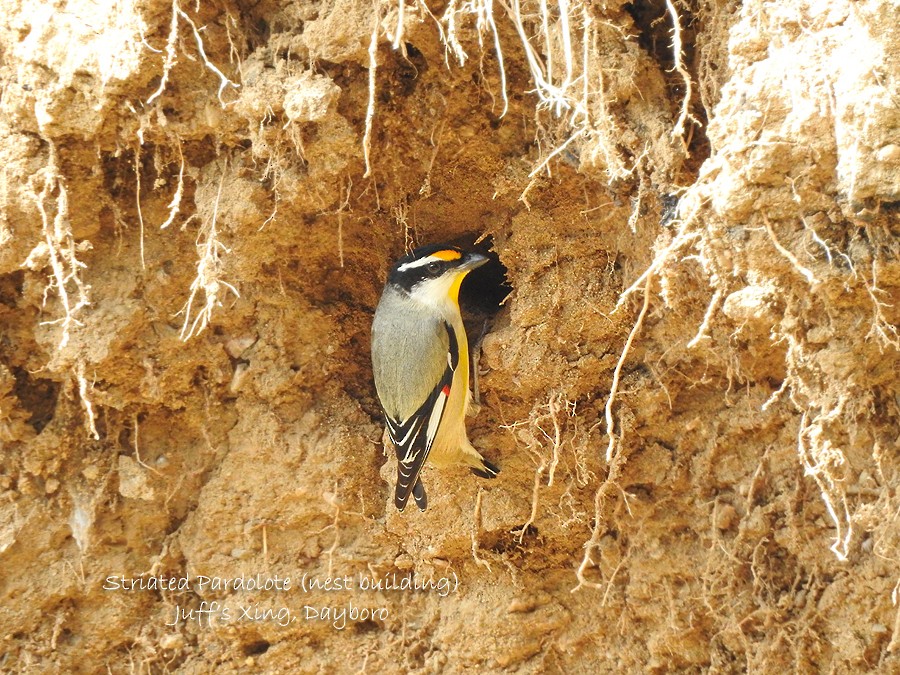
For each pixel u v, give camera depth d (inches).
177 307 370.3
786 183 267.9
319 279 393.1
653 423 361.1
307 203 348.2
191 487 399.9
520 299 359.3
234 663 398.9
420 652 394.0
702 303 331.3
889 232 261.9
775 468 348.2
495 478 378.9
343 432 398.6
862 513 304.2
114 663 394.0
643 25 328.5
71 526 384.2
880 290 261.4
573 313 354.3
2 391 364.2
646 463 365.7
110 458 386.6
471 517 381.4
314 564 400.5
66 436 378.6
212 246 346.0
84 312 356.2
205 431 394.3
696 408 357.7
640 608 372.2
